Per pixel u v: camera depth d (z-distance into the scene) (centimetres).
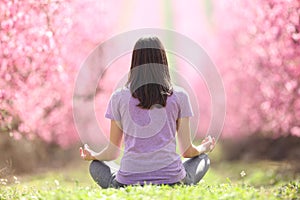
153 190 526
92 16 1335
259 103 1570
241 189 579
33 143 1372
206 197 521
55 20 1021
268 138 1650
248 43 1512
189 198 508
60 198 522
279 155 1566
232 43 1658
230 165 1534
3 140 1259
